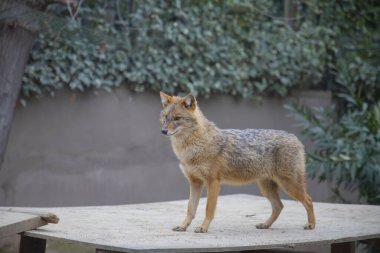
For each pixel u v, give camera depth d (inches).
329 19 592.4
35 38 405.4
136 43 487.8
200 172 289.0
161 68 494.6
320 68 578.9
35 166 450.3
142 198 499.5
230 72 524.7
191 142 287.4
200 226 281.9
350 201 551.5
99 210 345.1
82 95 469.4
